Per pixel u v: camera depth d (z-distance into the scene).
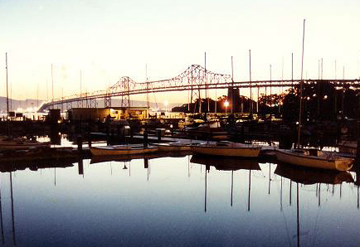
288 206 14.76
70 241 10.95
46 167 23.28
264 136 40.53
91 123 54.44
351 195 16.50
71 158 25.66
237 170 22.22
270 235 11.62
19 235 11.43
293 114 64.56
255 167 23.14
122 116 66.44
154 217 13.27
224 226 12.37
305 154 21.83
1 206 14.56
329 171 20.45
